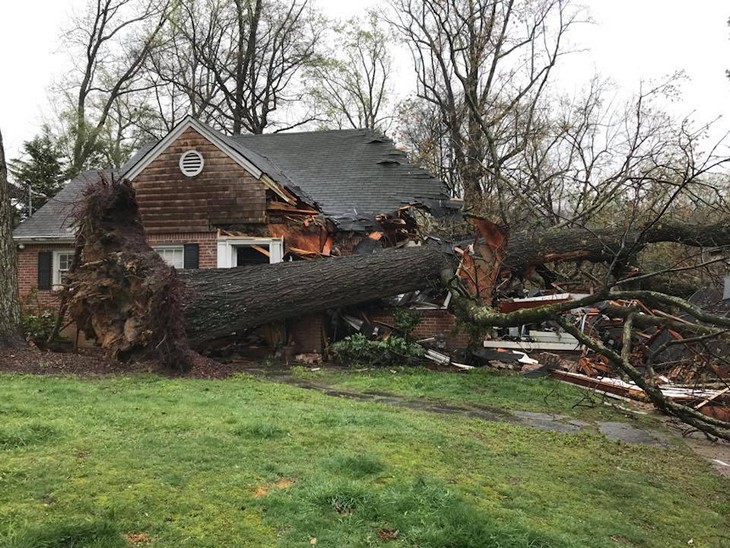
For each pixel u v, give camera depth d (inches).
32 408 224.1
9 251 374.9
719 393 331.6
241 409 248.1
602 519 160.7
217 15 1343.5
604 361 428.8
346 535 131.4
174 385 307.3
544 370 428.1
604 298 327.3
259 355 475.8
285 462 177.0
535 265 527.5
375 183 715.4
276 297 422.3
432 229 747.4
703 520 171.5
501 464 202.5
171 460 170.7
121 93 1277.1
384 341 454.0
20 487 144.0
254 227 581.3
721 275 520.4
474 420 275.0
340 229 594.2
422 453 201.5
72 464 161.2
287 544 126.6
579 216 555.5
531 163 917.8
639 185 425.1
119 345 369.4
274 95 1429.6
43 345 436.8
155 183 593.0
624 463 225.1
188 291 396.8
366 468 175.0
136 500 141.4
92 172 809.5
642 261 619.8
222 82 1364.4
